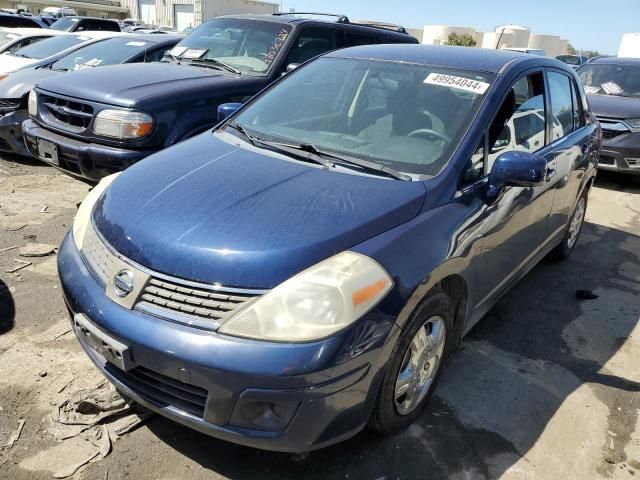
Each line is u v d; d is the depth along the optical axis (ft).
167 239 7.36
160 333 6.89
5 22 48.67
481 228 9.24
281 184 8.41
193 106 16.17
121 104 15.05
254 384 6.57
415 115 10.10
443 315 8.73
